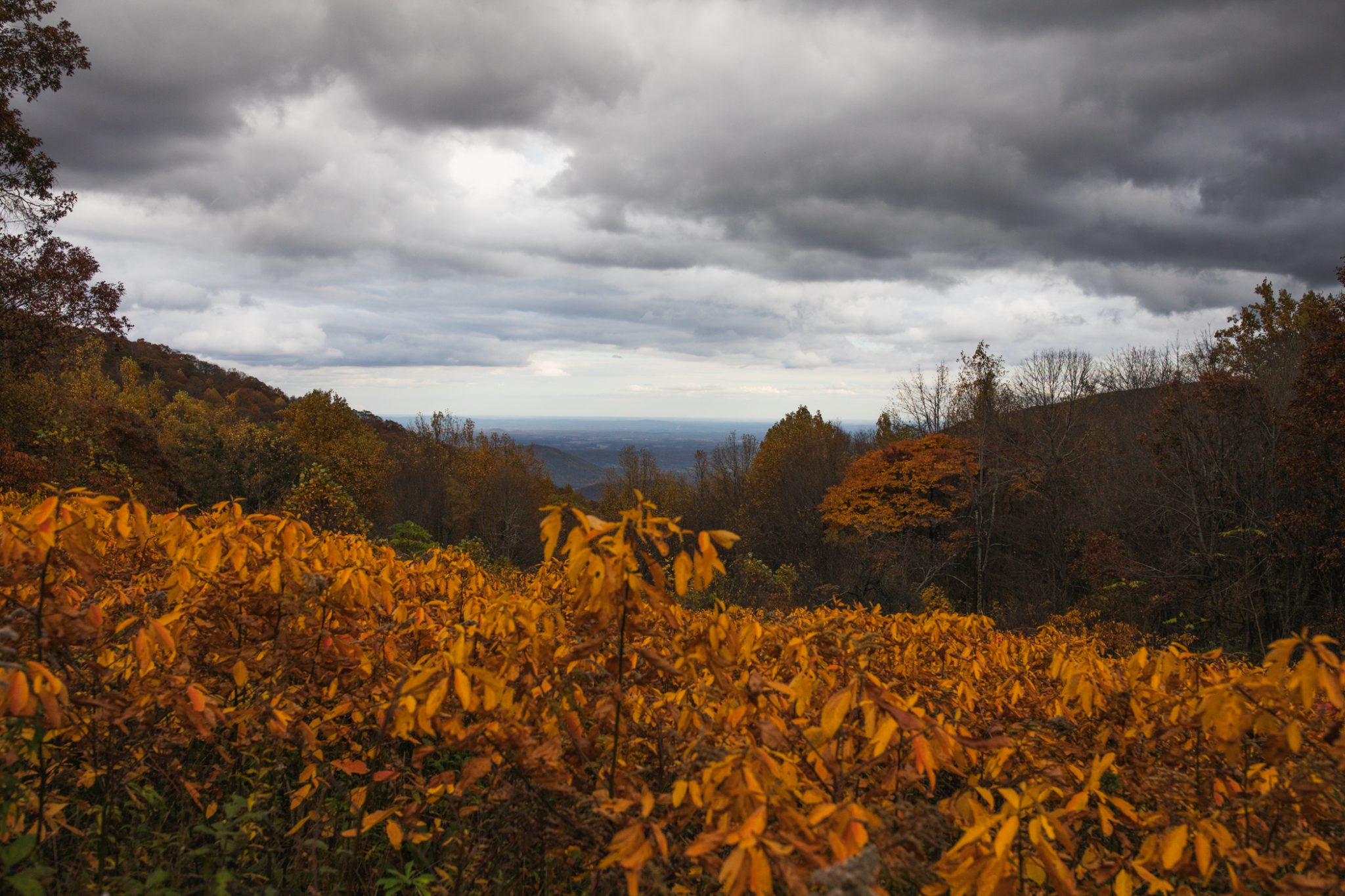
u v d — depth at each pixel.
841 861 1.38
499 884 2.09
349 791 2.51
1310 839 1.94
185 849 2.21
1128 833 2.41
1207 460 21.69
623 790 1.89
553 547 1.90
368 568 2.96
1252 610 18.58
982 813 1.77
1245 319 32.00
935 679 3.05
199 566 2.52
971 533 29.62
